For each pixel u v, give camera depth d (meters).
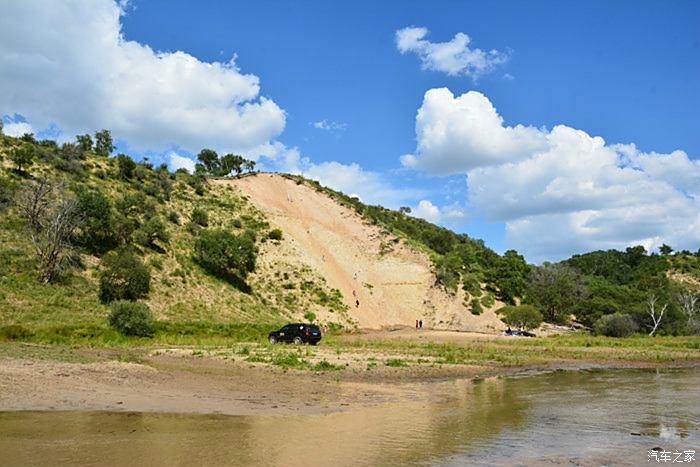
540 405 15.69
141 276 47.91
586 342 48.91
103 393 14.98
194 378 19.19
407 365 25.92
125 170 73.06
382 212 113.19
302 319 60.59
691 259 136.00
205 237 60.91
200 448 9.71
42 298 41.66
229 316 52.69
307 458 9.26
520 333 68.19
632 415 14.19
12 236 47.59
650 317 78.69
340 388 18.39
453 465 9.03
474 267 96.25
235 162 108.19
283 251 73.19
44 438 10.09
